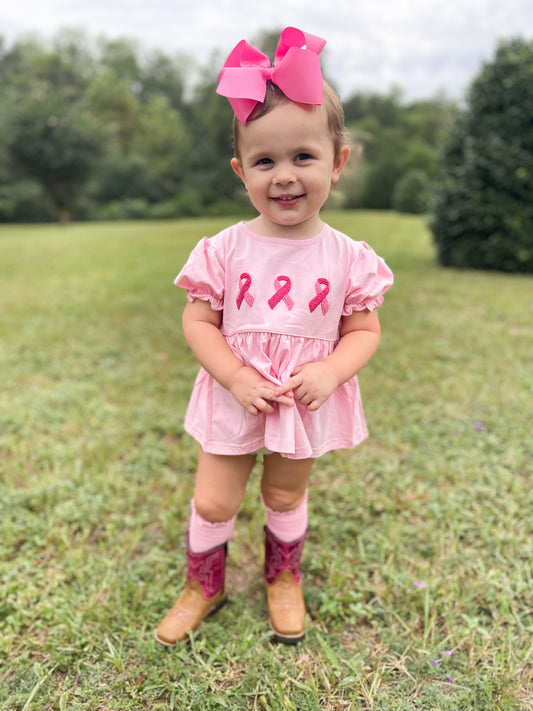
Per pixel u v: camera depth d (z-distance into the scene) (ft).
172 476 8.68
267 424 5.11
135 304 20.31
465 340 15.57
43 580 6.43
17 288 23.20
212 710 4.96
